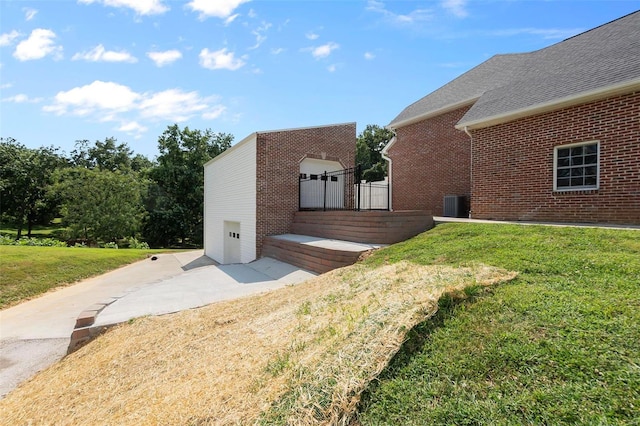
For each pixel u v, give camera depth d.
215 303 6.59
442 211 14.00
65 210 28.95
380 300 3.81
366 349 2.69
